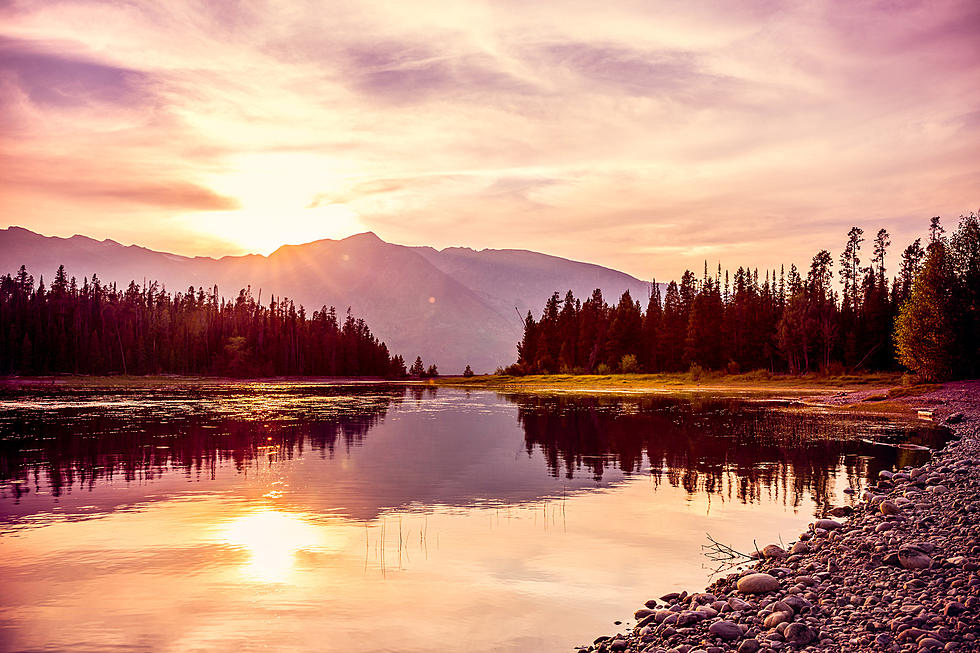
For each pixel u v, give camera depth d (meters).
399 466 25.94
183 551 14.21
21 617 10.50
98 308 180.75
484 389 108.75
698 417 46.22
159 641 9.59
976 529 12.49
